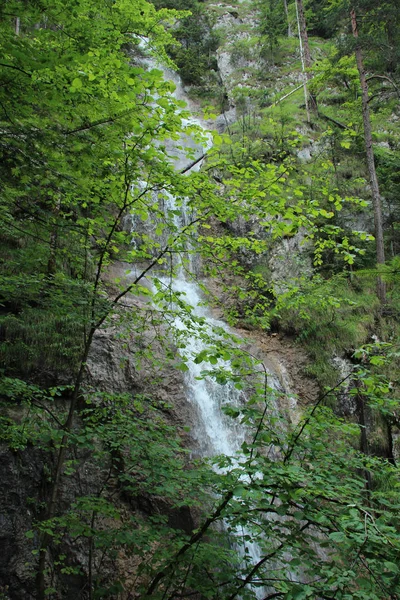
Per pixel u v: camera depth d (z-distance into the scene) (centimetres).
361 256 1436
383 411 361
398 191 1590
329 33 2978
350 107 1966
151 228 1344
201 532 341
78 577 668
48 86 343
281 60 2753
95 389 843
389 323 1309
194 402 955
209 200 457
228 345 438
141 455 454
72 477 744
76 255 548
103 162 428
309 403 1156
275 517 757
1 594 552
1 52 322
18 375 811
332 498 299
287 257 1416
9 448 717
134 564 695
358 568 259
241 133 1856
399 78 1961
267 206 465
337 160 1762
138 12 816
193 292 1317
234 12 3278
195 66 2798
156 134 402
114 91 360
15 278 521
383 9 1630
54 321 867
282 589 325
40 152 393
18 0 335
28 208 482
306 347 1254
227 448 955
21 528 677
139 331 539
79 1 384
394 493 325
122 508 741
